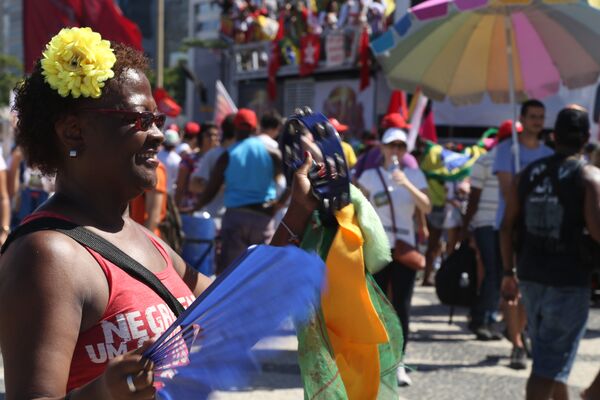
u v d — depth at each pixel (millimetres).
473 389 5520
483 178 6801
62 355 1464
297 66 17766
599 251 4230
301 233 2648
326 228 2709
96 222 1690
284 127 2740
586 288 4273
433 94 7281
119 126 1668
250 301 1386
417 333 7359
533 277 4328
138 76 1719
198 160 9688
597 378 4340
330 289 2654
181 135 14008
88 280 1554
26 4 9867
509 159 6363
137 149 1685
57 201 1670
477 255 7297
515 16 6566
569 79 6984
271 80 18188
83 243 1595
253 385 1423
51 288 1488
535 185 4359
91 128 1662
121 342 1584
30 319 1466
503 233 4629
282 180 6844
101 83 1643
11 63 77125
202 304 1397
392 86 7195
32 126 1693
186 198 9703
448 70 7129
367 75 15102
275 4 20438
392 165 5730
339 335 2682
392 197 5613
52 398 1407
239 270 1404
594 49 6656
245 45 20047
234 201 6520
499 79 7230
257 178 6484
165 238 5457
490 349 6758
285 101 18750
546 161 4387
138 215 5203
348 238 2676
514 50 6973
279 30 18344
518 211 4504
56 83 1627
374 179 5699
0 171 6172
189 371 1379
